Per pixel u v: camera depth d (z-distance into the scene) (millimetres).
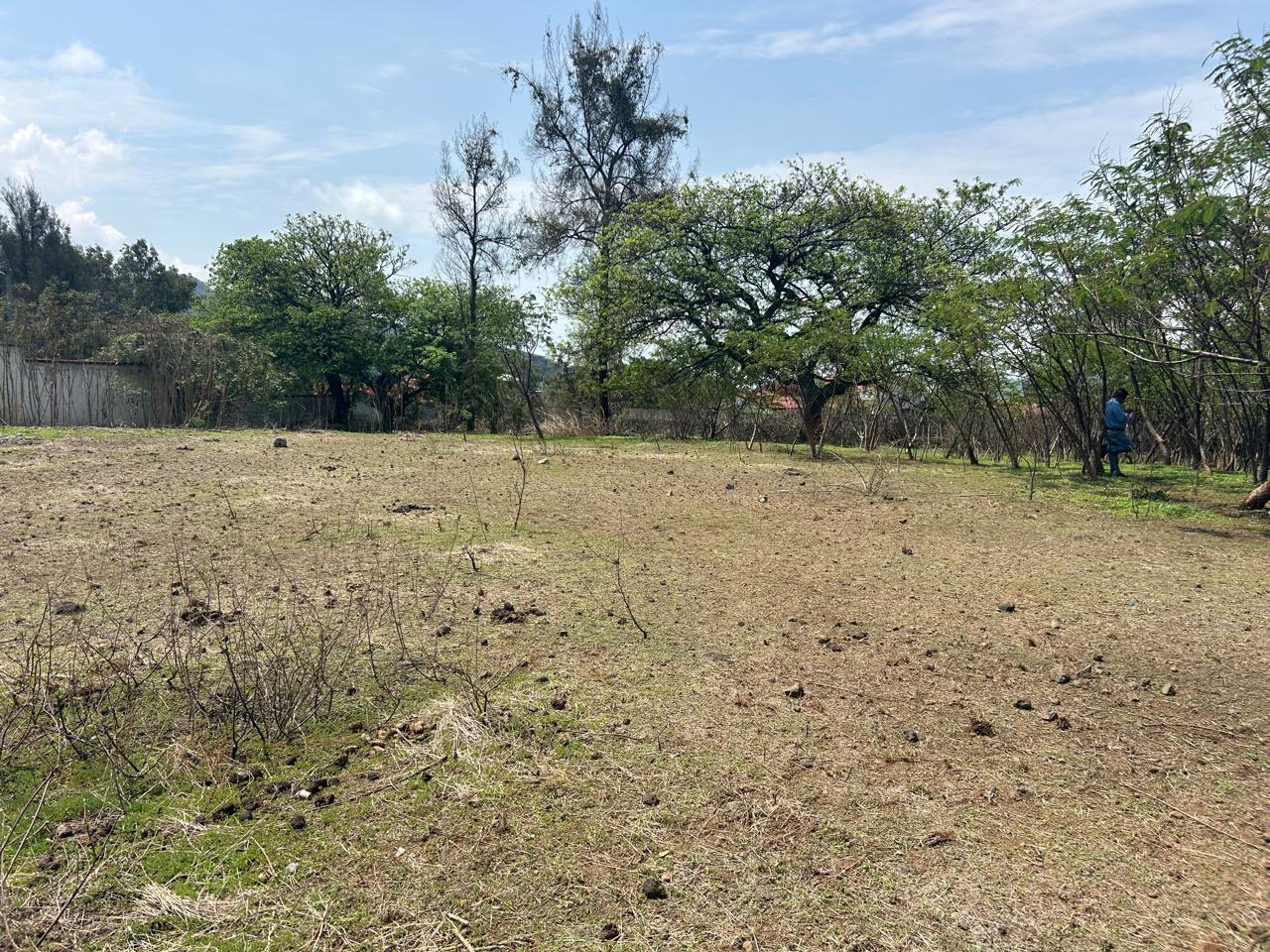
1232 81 7527
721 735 3207
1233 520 8125
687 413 19922
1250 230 7863
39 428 14883
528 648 4039
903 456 14781
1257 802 2846
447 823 2566
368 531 6430
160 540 5832
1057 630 4605
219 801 2650
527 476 10188
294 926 2104
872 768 3006
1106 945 2121
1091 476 11391
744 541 6703
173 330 19141
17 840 2404
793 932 2139
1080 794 2873
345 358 24609
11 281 37250
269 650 3797
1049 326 10812
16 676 3375
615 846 2480
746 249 19953
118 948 2008
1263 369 7941
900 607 4977
